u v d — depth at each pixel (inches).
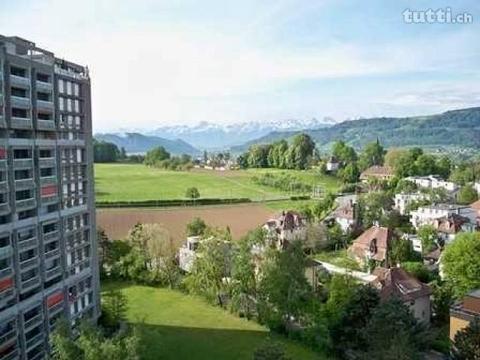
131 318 3289.9
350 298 2701.8
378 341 2116.1
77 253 2775.6
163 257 4074.8
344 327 2645.2
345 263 3951.8
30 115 2362.2
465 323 2362.2
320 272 3668.8
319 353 2746.1
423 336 2274.9
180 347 2842.0
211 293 3563.0
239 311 3351.4
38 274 2413.9
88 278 2881.4
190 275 3806.6
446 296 3102.9
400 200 6614.2
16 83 2268.7
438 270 3794.3
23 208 2313.0
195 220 5182.1
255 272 3331.7
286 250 3115.2
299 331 2940.5
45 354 2410.2
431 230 4628.4
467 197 6742.1
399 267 3479.3
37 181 2425.0
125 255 4234.7
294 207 6889.8
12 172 2246.6
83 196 2837.1
